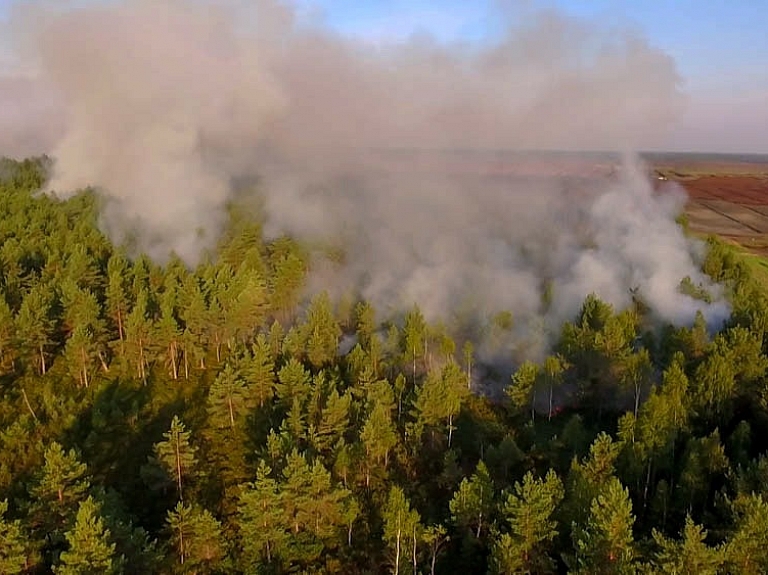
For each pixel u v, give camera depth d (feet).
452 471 173.47
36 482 145.69
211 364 256.73
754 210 655.35
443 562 144.56
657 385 207.72
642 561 117.39
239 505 162.40
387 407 197.26
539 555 127.24
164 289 291.99
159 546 142.20
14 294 261.24
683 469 154.51
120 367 246.47
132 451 193.16
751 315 243.60
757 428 190.70
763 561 112.06
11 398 218.59
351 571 145.07
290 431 175.11
